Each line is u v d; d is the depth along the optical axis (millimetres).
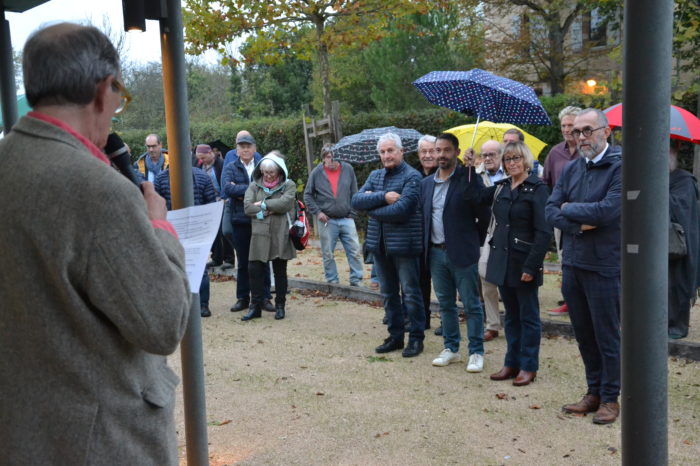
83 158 1574
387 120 12555
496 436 4121
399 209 5438
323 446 4023
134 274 1532
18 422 1570
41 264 1546
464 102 6379
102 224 1520
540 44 19438
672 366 5348
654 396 2131
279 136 14492
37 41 1626
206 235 2217
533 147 8188
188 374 3148
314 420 4438
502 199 5000
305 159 14094
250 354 6062
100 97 1686
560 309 6969
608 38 18719
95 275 1519
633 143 2057
